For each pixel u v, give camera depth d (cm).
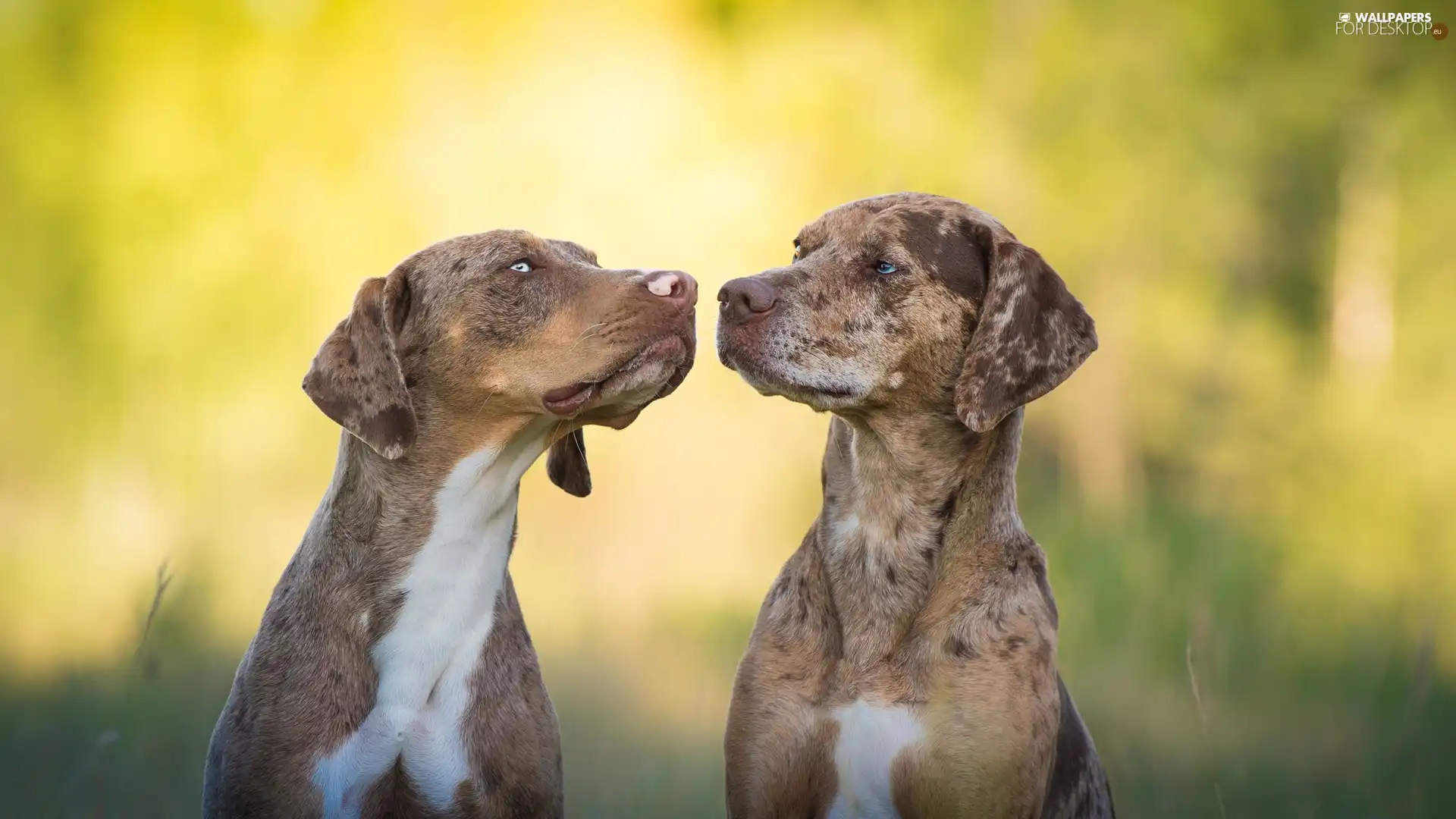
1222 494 1783
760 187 1886
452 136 2020
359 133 2064
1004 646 571
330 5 2112
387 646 568
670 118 1961
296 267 2011
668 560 1465
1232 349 1908
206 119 2106
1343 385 1927
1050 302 590
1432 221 2017
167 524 1590
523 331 580
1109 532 1367
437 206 1984
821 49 1966
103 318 2052
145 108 2127
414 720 563
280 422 1927
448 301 584
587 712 963
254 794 550
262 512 1720
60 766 762
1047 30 1947
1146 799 794
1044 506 1852
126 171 2102
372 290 573
